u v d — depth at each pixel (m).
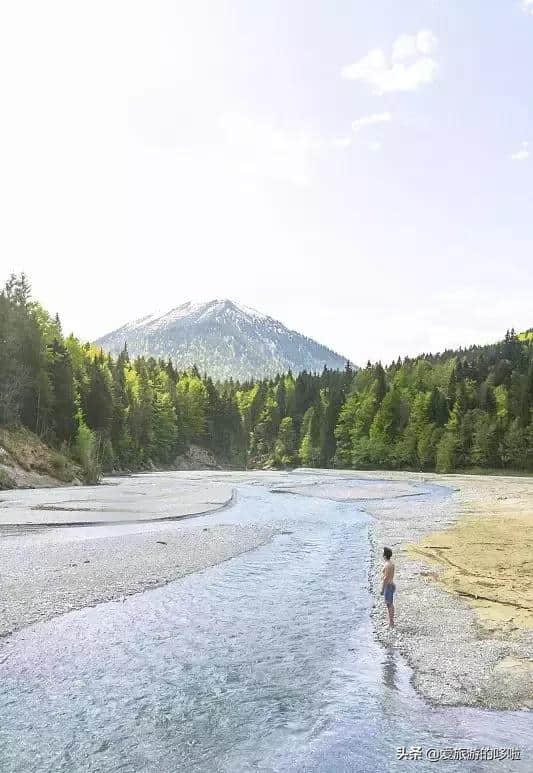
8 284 98.00
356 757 9.59
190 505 47.25
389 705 11.49
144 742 10.09
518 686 12.25
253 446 171.12
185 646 14.75
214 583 21.28
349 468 136.12
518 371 145.12
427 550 27.25
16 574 21.28
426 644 14.82
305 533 33.62
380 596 19.42
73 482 71.44
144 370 159.75
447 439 114.19
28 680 12.53
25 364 80.69
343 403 150.25
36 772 9.12
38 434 79.94
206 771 9.22
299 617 17.22
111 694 11.95
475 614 17.20
